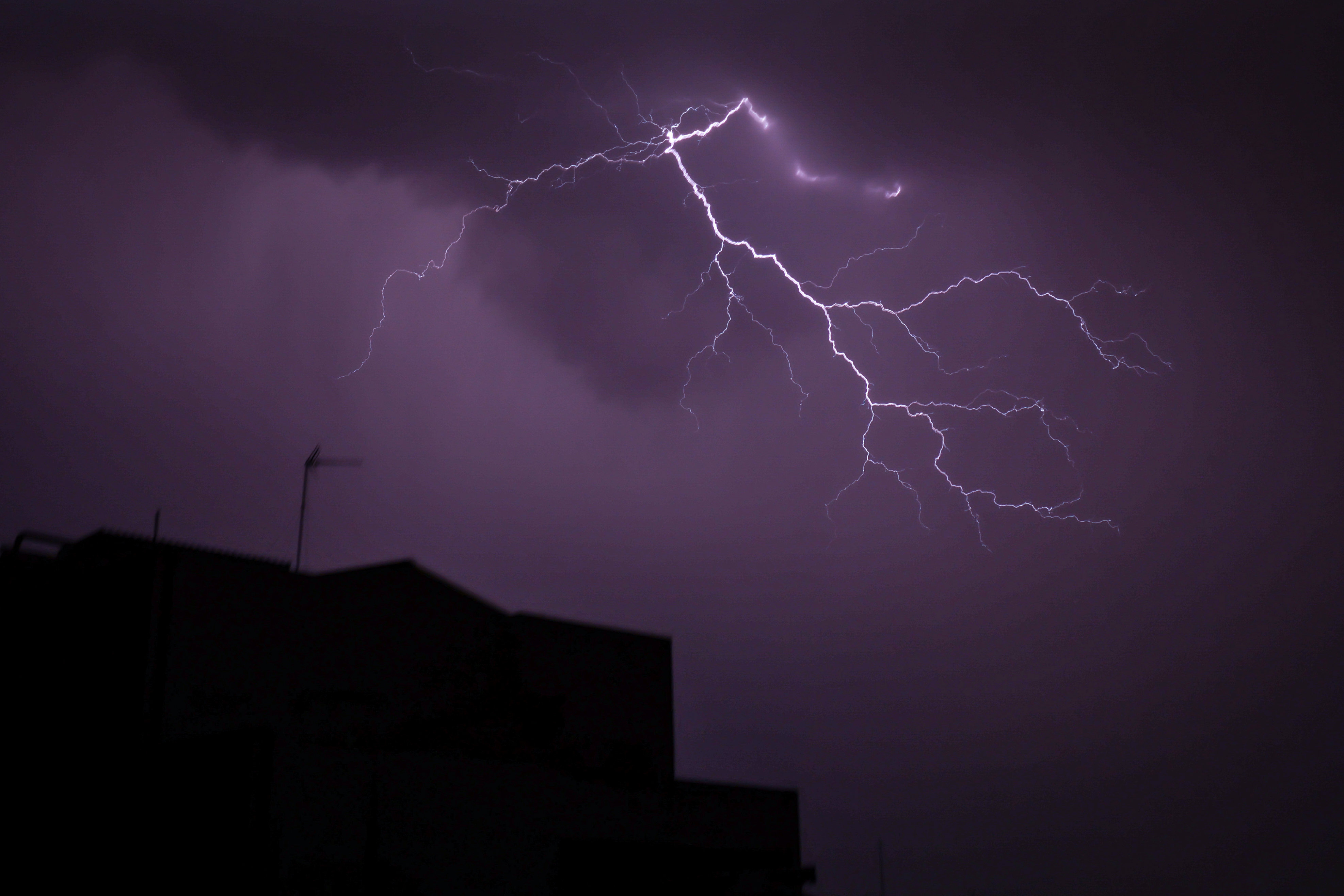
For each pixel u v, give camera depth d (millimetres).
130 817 10148
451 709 12812
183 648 10805
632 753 14555
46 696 11211
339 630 12070
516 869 11344
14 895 10336
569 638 14484
